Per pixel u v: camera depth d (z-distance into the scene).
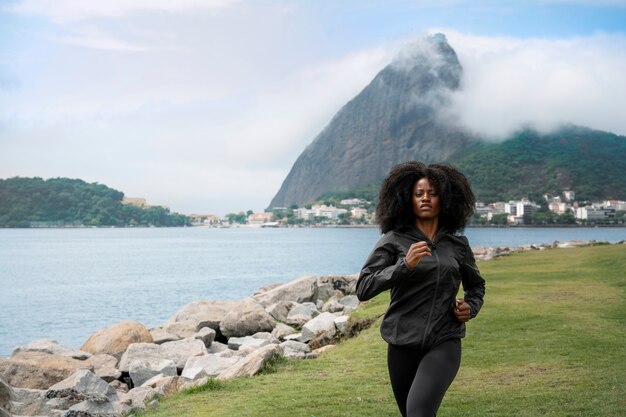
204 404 9.09
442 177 5.48
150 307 43.03
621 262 26.97
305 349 14.23
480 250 46.66
